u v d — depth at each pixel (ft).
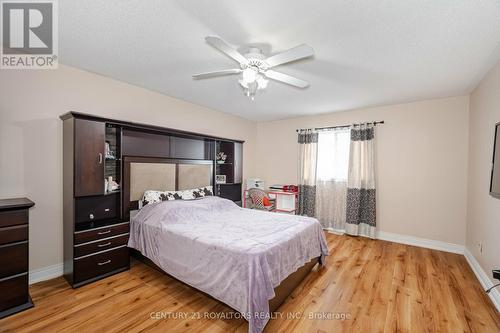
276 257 6.29
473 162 9.91
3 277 6.09
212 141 13.88
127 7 5.17
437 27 5.71
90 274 7.80
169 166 11.33
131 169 9.84
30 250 7.63
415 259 10.18
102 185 8.21
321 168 15.16
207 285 6.33
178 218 8.64
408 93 10.79
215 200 10.98
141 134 10.43
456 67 7.96
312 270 9.05
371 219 13.05
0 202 6.56
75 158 7.59
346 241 12.66
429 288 7.73
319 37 6.21
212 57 7.59
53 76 7.98
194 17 5.48
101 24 5.83
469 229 10.31
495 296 6.87
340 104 12.77
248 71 6.40
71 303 6.68
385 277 8.48
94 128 8.02
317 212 15.29
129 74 9.04
